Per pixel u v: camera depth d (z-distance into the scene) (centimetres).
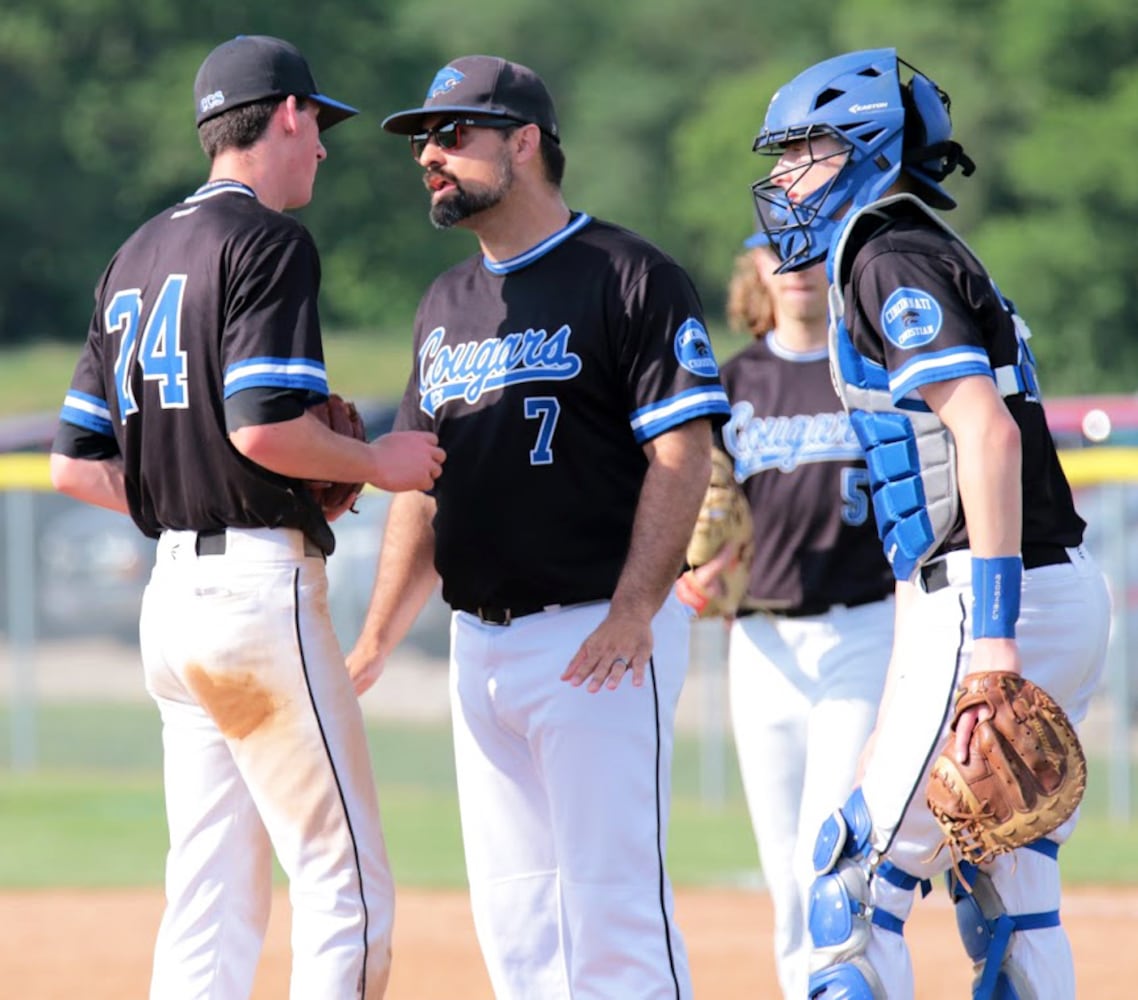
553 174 1565
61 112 17238
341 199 18188
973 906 1417
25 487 3994
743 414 1873
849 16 15412
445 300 1614
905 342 1316
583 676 1485
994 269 14025
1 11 17000
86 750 4462
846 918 1371
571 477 1532
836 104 1444
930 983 2158
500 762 1598
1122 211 14125
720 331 16662
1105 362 13988
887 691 1427
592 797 1515
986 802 1296
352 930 1520
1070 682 1386
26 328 17712
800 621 1820
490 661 1566
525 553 1538
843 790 1767
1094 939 2386
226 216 1503
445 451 1576
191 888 1580
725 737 4297
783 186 1480
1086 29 14412
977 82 14700
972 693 1295
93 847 3238
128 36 17650
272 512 1503
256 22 17712
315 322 1489
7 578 5681
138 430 1549
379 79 18325
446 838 3312
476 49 19950
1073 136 14062
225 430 1491
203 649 1510
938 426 1359
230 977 1581
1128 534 4197
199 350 1490
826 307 1861
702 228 18012
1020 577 1294
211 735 1575
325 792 1520
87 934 2511
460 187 1535
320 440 1471
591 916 1521
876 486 1389
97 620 5753
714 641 3828
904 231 1370
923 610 1374
